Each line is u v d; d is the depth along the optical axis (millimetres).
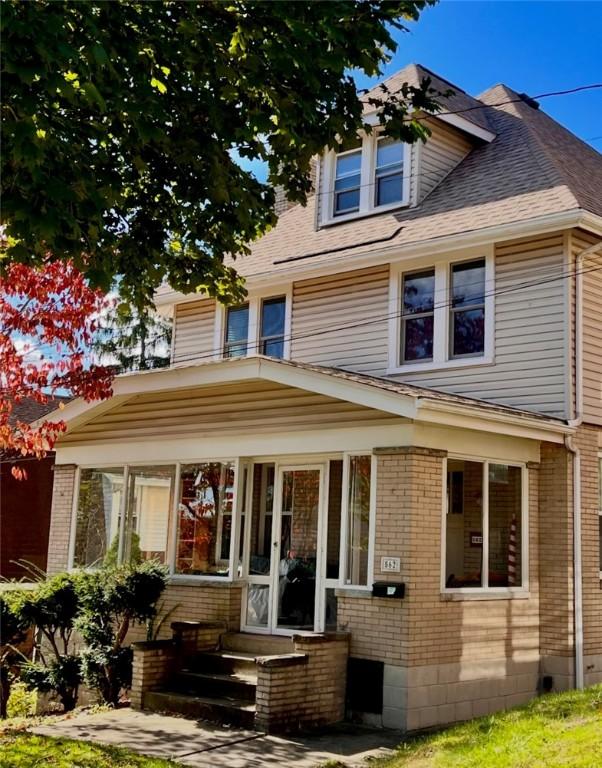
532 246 13445
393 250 14695
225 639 12148
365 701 10422
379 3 7895
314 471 12312
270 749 9047
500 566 11828
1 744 9016
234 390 12961
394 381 13383
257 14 7539
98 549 14477
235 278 10539
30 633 14930
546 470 12586
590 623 12320
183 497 13430
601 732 7578
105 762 8266
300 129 8484
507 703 11438
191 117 8383
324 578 11742
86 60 6727
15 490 21453
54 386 12609
